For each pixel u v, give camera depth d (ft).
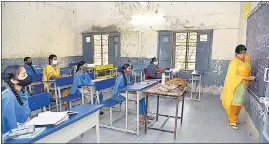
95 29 22.20
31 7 17.71
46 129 4.52
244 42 13.99
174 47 18.98
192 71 17.81
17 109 5.35
